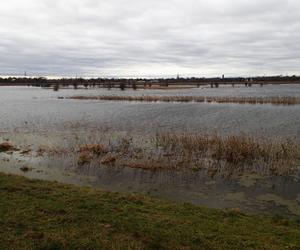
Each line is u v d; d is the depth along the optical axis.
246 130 26.94
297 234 8.59
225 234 8.18
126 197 10.86
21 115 37.91
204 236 7.93
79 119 34.03
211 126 29.23
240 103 52.16
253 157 18.28
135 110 42.38
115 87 134.88
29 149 20.58
